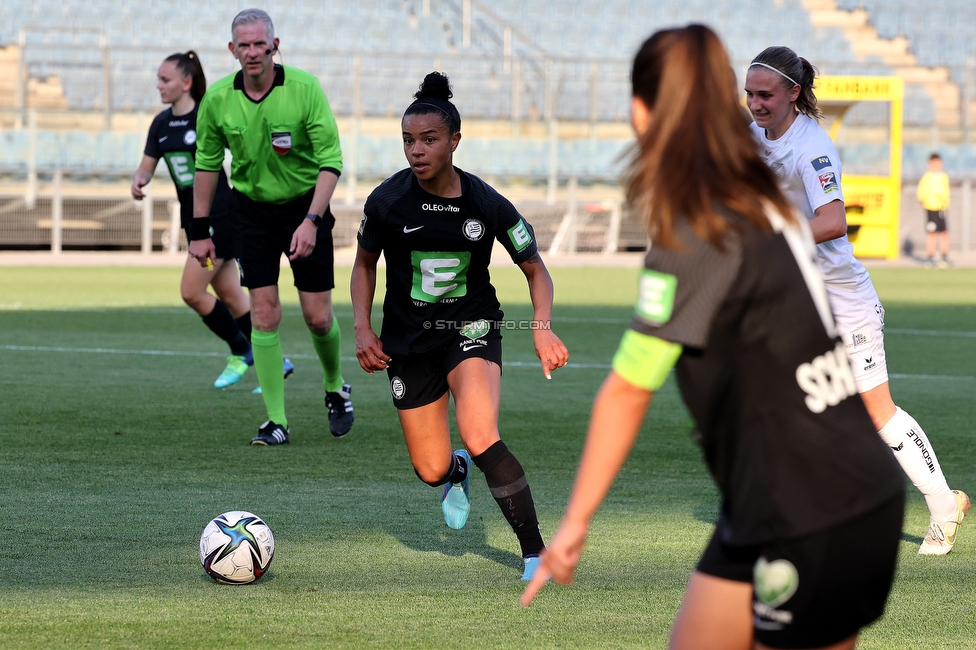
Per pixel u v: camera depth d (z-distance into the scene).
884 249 85.75
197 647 11.61
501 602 13.38
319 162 23.09
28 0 93.06
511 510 14.42
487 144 86.31
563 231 86.19
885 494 7.34
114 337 40.50
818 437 7.22
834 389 7.36
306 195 23.52
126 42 92.31
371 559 15.29
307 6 100.12
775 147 16.27
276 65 22.86
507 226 14.93
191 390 30.12
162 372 33.06
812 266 7.30
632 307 53.03
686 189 7.09
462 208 14.84
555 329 44.72
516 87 88.56
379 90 90.38
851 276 15.88
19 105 79.88
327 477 20.44
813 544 7.16
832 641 7.41
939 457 23.00
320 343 23.77
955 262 85.12
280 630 12.20
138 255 78.06
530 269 15.42
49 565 14.66
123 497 18.56
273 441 23.31
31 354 35.91
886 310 52.78
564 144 87.88
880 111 86.69
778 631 7.36
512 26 102.94
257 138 22.81
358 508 18.20
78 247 78.81
